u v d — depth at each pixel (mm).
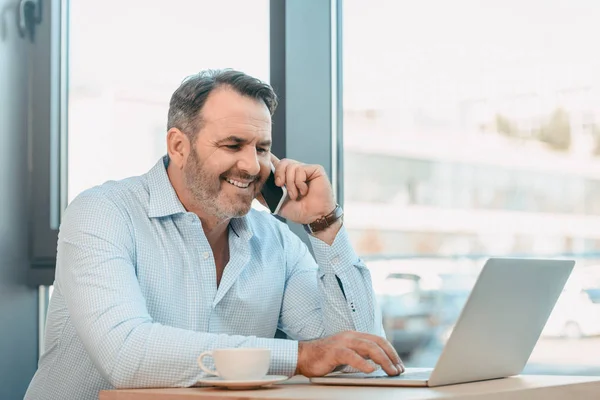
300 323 2240
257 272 2209
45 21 3396
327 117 2693
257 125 2025
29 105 3416
